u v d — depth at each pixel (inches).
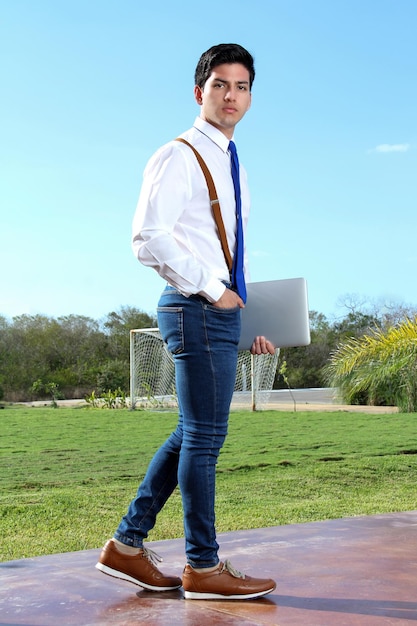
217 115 87.8
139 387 567.8
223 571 87.2
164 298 87.3
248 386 565.3
